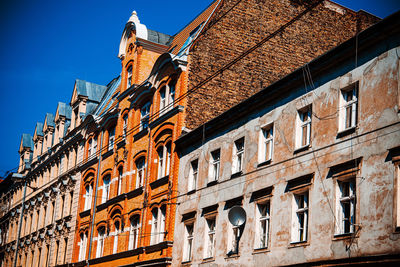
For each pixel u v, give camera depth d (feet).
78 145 164.86
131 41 142.82
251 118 88.74
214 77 112.98
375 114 65.21
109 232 133.49
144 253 114.42
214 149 97.40
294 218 75.46
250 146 87.66
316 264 68.95
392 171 61.41
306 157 74.74
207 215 95.30
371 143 64.80
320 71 74.95
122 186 131.13
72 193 164.86
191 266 96.94
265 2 121.90
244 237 84.64
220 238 90.63
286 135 79.82
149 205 116.67
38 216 194.39
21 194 224.33
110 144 145.07
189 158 105.19
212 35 115.96
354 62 70.03
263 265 79.00
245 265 83.05
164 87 119.96
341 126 70.33
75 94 178.09
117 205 130.62
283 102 81.82
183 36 131.64
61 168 176.55
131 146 131.34
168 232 106.01
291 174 77.05
